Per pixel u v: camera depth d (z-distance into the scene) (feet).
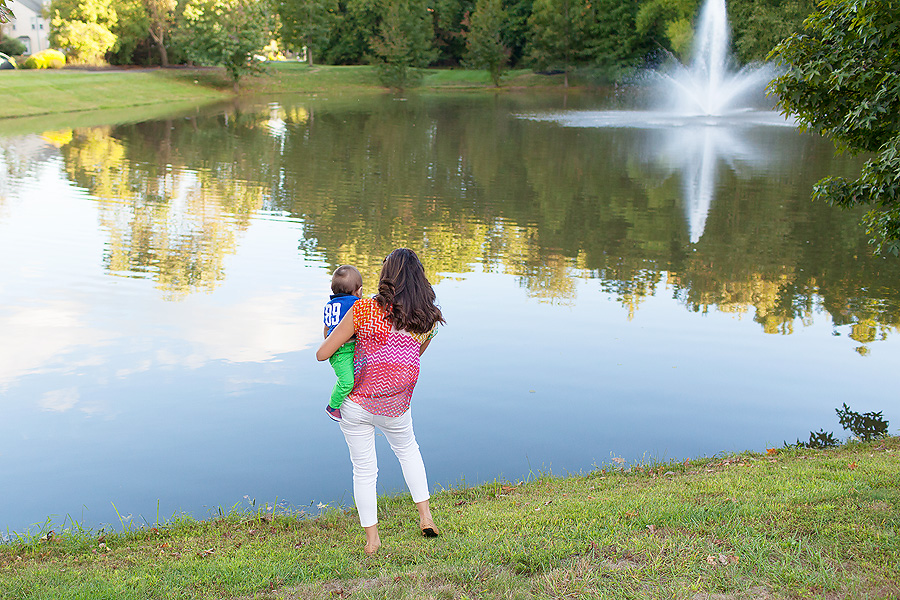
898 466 19.49
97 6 196.13
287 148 100.48
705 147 106.01
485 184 76.89
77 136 108.78
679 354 33.27
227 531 17.43
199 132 115.65
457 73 249.14
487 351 33.19
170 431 25.27
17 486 21.58
